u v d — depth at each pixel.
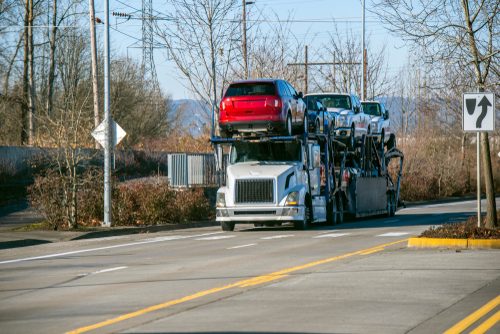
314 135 41.84
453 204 75.88
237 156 39.56
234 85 38.81
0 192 52.06
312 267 23.20
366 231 38.72
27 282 21.33
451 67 33.16
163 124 98.31
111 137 41.00
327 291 18.45
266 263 24.45
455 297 17.56
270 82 38.31
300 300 17.17
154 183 47.12
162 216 44.22
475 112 29.17
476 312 15.69
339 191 46.00
